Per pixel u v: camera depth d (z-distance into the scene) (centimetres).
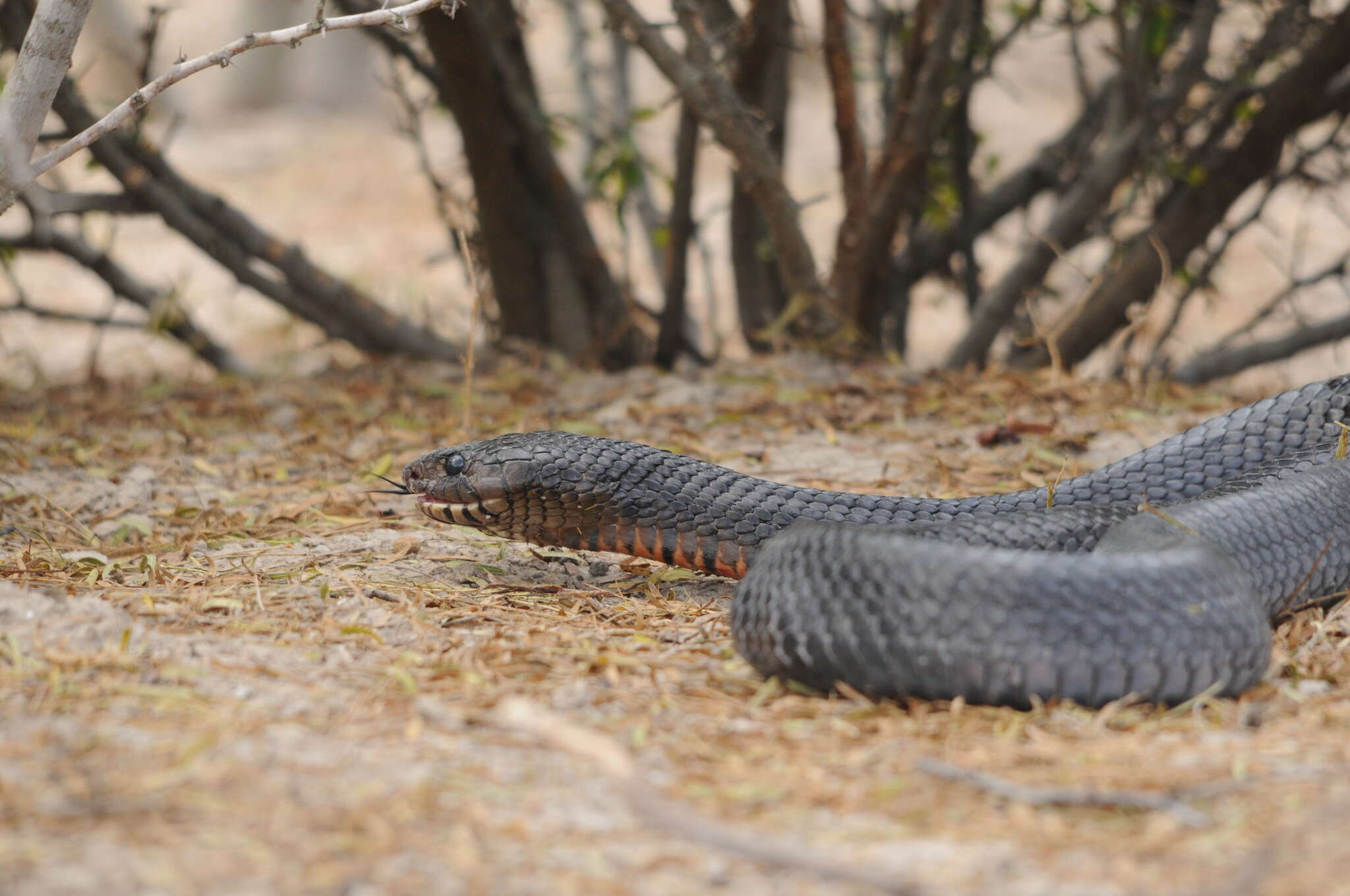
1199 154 1588
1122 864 456
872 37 1891
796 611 638
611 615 801
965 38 1642
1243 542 763
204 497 1098
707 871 452
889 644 614
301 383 1567
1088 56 3059
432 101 1873
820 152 3781
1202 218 1547
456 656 681
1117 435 1257
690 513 855
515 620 770
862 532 646
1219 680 618
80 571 846
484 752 554
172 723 568
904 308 1803
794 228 1452
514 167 1625
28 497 1054
